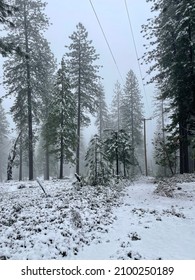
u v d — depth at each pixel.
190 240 8.52
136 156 50.69
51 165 56.59
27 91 28.62
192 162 41.09
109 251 7.84
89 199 13.97
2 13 16.77
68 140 28.56
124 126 48.91
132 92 49.12
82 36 34.72
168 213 11.62
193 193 15.74
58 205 12.41
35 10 28.62
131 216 11.34
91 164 20.45
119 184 21.50
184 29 19.50
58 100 28.80
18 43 28.03
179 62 21.08
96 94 35.56
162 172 49.78
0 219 10.56
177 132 24.14
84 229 9.45
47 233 8.74
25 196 16.23
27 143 30.34
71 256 7.54
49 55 30.98
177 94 22.47
